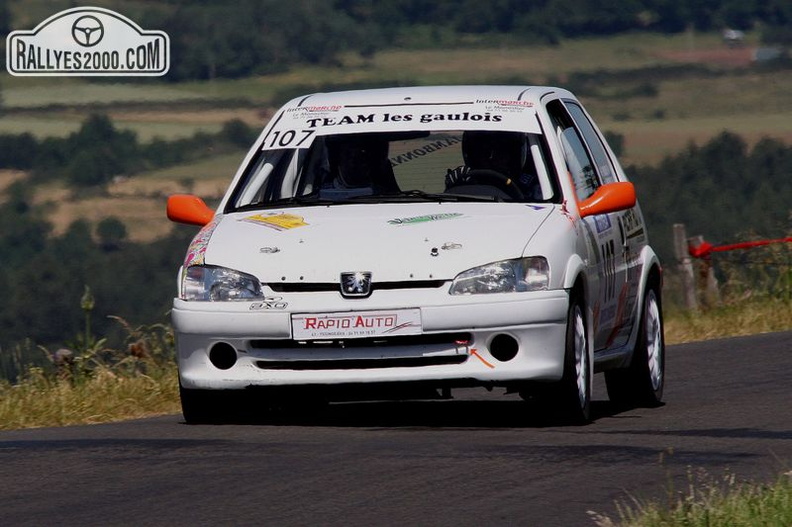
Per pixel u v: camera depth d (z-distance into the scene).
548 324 28.52
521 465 25.03
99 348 40.41
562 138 33.16
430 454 25.98
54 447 27.64
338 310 28.36
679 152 122.56
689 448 26.92
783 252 64.56
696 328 54.62
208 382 29.11
